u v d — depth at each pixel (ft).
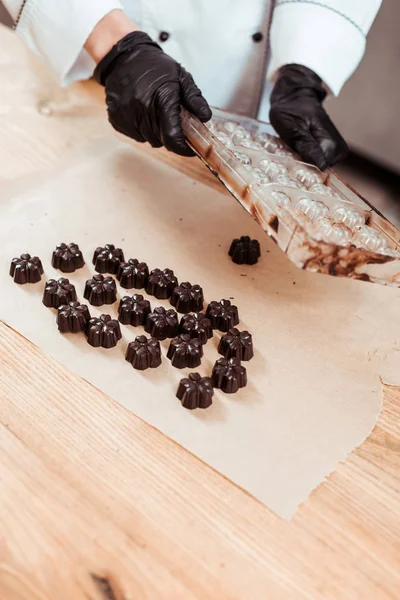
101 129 3.43
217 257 2.81
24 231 2.74
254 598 1.76
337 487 2.02
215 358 2.37
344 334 2.54
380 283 2.30
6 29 4.07
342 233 2.39
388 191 5.24
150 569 1.77
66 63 3.09
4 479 1.90
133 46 2.93
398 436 2.19
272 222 2.29
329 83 3.21
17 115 3.40
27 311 2.41
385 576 1.84
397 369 2.43
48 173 3.08
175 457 2.03
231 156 2.50
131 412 2.13
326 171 2.88
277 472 2.03
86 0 2.91
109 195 3.02
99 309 2.48
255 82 3.57
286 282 2.74
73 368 2.23
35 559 1.75
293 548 1.86
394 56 4.74
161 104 2.77
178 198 3.10
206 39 3.41
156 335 2.39
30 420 2.05
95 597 1.71
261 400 2.23
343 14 3.13
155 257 2.75
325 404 2.25
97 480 1.94
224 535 1.86
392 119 5.07
